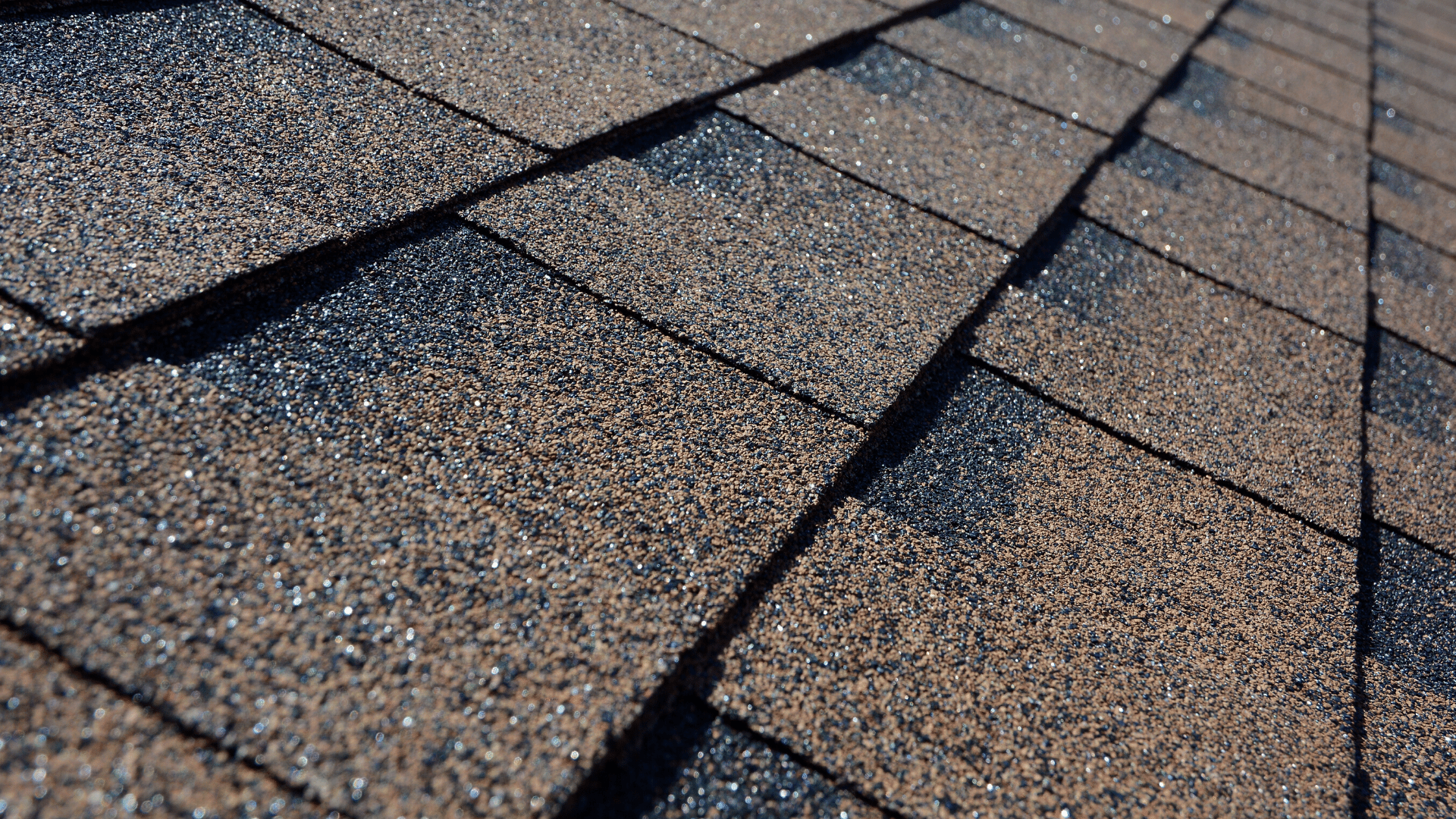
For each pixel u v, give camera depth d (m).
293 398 0.62
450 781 0.54
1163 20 1.17
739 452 0.65
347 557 0.59
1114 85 0.97
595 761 0.57
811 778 0.60
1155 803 0.61
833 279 0.72
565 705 0.58
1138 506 0.69
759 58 0.84
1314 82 1.18
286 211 0.66
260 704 0.54
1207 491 0.70
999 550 0.66
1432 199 1.02
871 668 0.62
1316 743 0.64
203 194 0.66
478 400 0.64
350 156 0.69
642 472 0.63
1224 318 0.80
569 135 0.74
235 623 0.57
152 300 0.62
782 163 0.78
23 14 0.70
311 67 0.73
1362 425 0.77
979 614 0.64
